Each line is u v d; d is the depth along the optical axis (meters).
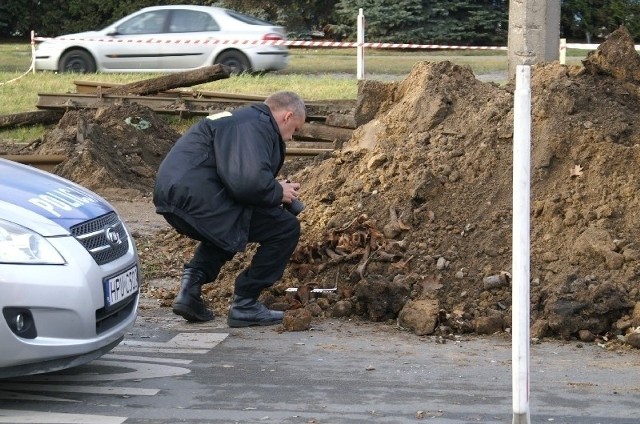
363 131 10.63
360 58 22.94
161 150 15.56
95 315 6.25
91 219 6.56
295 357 7.32
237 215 7.84
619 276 8.12
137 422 5.97
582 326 7.80
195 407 6.23
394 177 9.66
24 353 5.91
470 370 7.02
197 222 7.78
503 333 7.96
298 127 7.98
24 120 18.19
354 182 9.84
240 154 7.68
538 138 9.40
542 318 7.93
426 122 10.08
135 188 14.30
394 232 9.07
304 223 9.62
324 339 7.80
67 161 14.41
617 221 8.59
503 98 10.03
